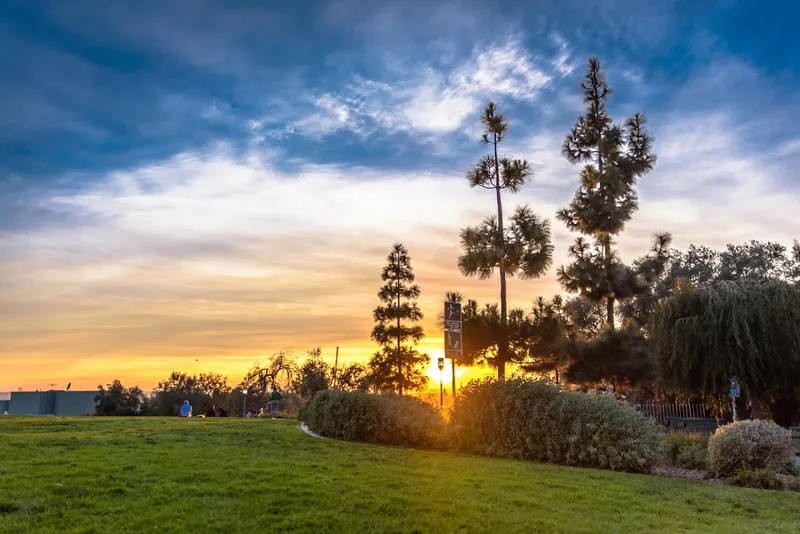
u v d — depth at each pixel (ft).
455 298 87.10
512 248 87.56
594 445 44.21
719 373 75.77
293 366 198.90
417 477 34.01
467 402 51.49
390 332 117.60
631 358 94.99
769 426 43.14
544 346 83.71
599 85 132.87
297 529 22.81
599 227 123.03
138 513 23.91
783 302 74.02
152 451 40.14
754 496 34.24
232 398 193.36
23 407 158.10
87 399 163.22
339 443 51.80
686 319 78.38
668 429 80.33
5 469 31.68
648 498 31.71
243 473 32.45
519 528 24.26
